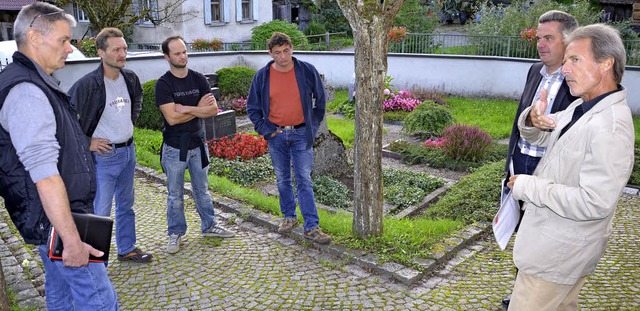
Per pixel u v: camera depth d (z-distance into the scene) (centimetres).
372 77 456
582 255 267
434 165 848
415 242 493
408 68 1504
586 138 257
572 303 295
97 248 279
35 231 274
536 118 281
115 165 445
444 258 483
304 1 2761
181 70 472
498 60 1394
